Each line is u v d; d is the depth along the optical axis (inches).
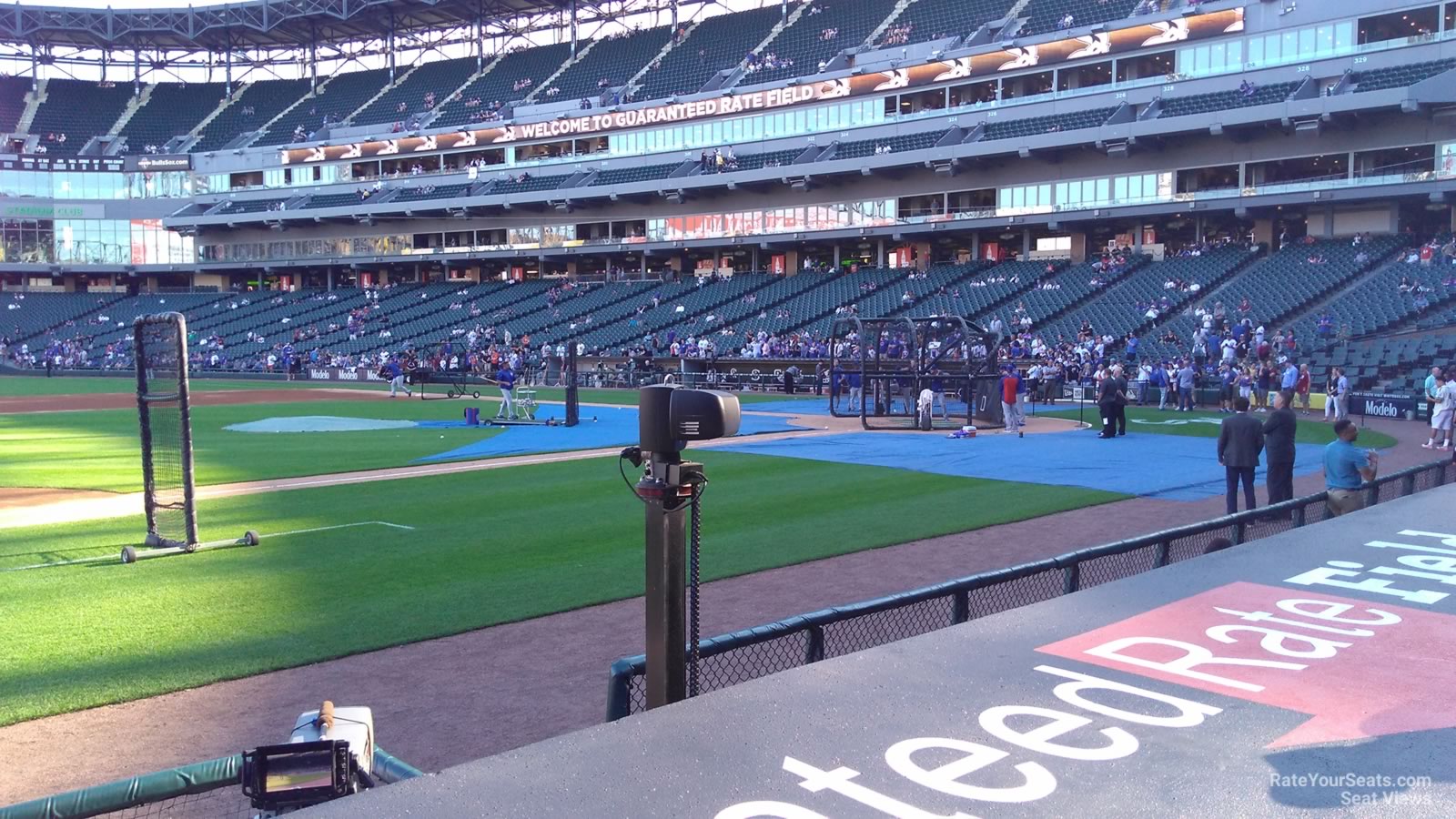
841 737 134.2
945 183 2085.4
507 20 3157.0
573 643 334.0
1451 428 921.5
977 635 183.0
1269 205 1683.1
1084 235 2030.0
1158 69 1918.1
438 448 943.7
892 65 2140.7
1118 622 192.5
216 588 405.1
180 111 3307.1
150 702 278.8
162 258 3166.8
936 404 1338.6
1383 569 239.8
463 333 2464.3
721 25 2736.2
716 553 469.4
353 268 3122.5
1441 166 1567.4
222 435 1072.2
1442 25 1562.5
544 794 116.3
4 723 261.1
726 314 2225.6
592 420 1283.2
